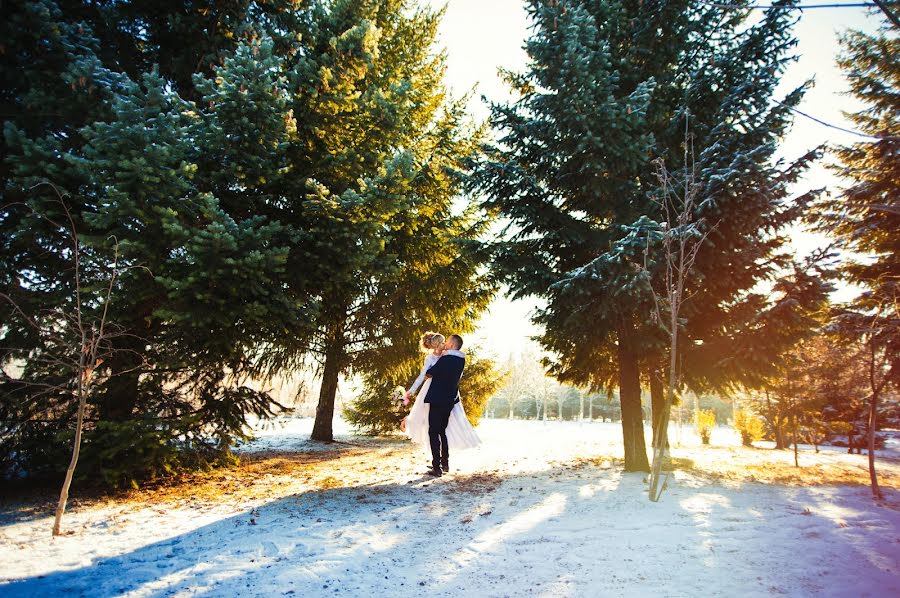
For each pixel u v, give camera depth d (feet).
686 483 19.47
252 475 21.42
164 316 15.96
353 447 37.27
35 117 16.83
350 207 19.33
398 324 36.04
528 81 29.27
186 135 16.99
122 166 14.17
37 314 16.33
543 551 11.46
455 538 12.53
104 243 14.93
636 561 10.64
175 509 15.24
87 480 17.35
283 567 10.37
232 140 18.07
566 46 20.30
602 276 20.47
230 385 21.95
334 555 11.14
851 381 28.22
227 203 19.74
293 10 24.25
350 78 22.52
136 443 16.56
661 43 25.26
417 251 34.63
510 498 16.88
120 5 20.45
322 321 29.35
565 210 26.05
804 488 18.78
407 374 40.32
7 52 15.83
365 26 22.04
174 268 16.65
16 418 16.98
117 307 17.20
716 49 25.71
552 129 22.57
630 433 22.99
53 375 16.58
